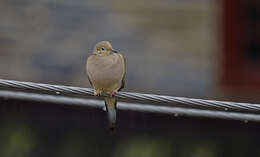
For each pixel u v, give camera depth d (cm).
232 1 1617
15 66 1582
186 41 1619
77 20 1639
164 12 1642
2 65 1582
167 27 1630
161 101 980
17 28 1633
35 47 1609
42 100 1170
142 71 1565
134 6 1648
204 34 1623
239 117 1116
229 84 1598
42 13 1652
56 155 1540
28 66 1584
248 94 1587
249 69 1606
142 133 1519
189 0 1652
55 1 1667
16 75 1570
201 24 1630
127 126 1518
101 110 1520
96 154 1531
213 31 1622
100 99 1415
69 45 1609
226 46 1616
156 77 1560
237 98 1582
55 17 1645
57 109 1523
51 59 1594
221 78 1600
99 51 1024
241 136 1531
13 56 1598
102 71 1009
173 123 1520
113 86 1021
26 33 1628
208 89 1574
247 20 1622
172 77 1566
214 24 1625
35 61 1591
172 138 1523
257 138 1523
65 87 983
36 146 1538
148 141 1520
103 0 1662
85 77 1562
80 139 1534
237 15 1620
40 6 1662
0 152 1529
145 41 1608
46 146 1538
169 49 1603
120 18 1638
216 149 1523
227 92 1584
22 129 1530
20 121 1527
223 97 1577
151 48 1599
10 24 1638
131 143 1523
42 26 1638
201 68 1595
